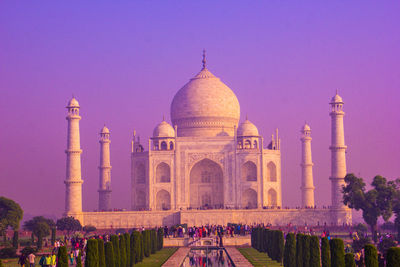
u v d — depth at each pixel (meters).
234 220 183.38
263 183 197.38
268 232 116.00
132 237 103.75
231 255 117.44
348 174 167.50
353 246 115.56
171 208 198.62
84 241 128.75
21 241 141.00
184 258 114.19
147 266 100.56
